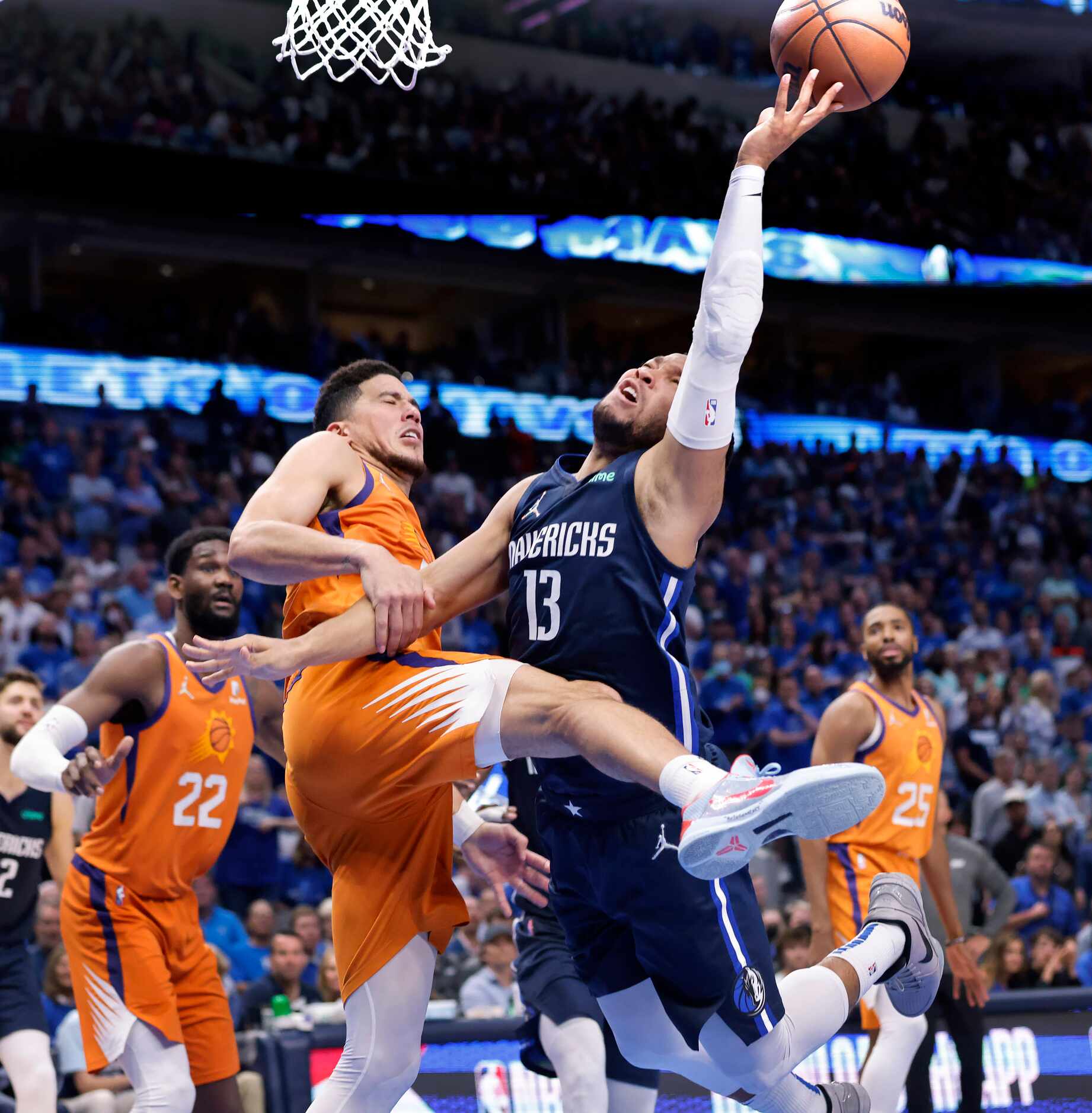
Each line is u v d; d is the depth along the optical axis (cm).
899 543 1744
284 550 285
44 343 1587
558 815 301
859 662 1267
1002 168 2178
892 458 1934
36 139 1558
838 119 2127
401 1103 465
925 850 480
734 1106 486
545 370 1972
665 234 1970
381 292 2027
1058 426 2162
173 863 393
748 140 278
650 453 288
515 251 1858
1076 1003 525
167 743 392
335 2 374
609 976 310
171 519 1317
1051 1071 516
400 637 286
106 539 1212
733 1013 287
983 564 1748
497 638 1265
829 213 2014
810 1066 495
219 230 1686
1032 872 865
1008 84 2308
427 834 314
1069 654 1484
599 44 2119
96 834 392
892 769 473
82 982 384
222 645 274
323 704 291
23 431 1402
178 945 394
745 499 1772
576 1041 387
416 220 1797
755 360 2142
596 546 286
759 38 2220
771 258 1972
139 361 1644
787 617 1334
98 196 1606
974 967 489
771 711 1131
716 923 284
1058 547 1850
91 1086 520
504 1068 477
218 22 1830
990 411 2161
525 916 412
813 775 235
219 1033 397
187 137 1686
